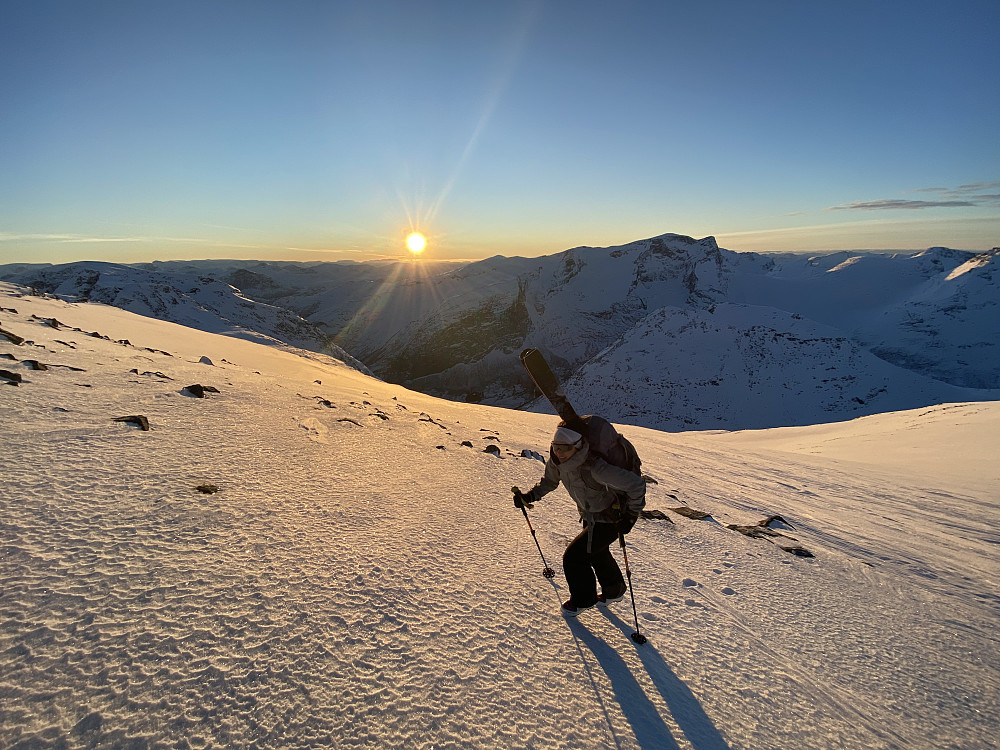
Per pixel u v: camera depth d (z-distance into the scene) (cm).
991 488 1441
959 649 366
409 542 373
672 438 2378
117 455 398
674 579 410
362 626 258
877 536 766
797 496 1073
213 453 455
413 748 192
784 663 311
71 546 268
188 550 290
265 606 255
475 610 299
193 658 212
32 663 190
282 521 354
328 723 195
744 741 234
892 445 2525
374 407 976
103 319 1645
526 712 225
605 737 220
